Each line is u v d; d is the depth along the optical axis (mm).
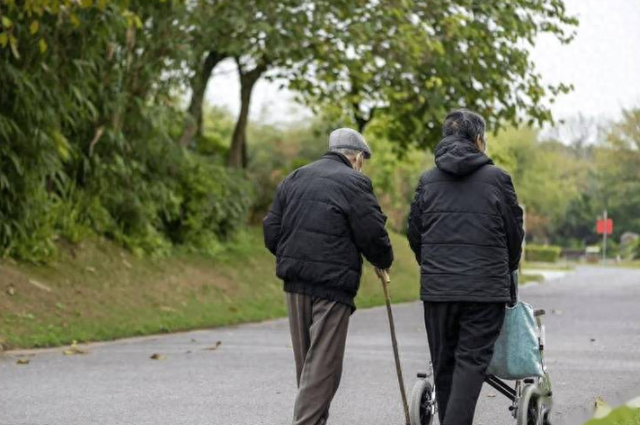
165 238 40688
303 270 11672
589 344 25016
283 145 78250
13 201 30828
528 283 70562
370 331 29500
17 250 30562
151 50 36094
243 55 44594
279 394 17000
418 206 11922
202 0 39375
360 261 11898
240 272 41438
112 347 24469
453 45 43281
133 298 32156
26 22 29062
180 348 24312
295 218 11836
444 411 12000
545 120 46344
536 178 146125
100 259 34094
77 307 28859
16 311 26344
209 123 79188
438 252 11578
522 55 45125
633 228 197750
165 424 14266
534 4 45344
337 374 11781
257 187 50750
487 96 45031
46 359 21719
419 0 42156
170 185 40750
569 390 17297
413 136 50906
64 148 31094
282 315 36031
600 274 97562
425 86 44344
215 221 43438
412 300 46719
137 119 36719
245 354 23031
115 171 36375
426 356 22750
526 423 11836
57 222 33781
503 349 11891
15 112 30047
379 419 14867
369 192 11797
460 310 11539
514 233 11578
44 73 30391
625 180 164750
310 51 41594
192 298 35062
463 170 11602
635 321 32500
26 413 14961
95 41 31719
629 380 18562
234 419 14680
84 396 16609
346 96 44094
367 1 40312
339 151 12172
